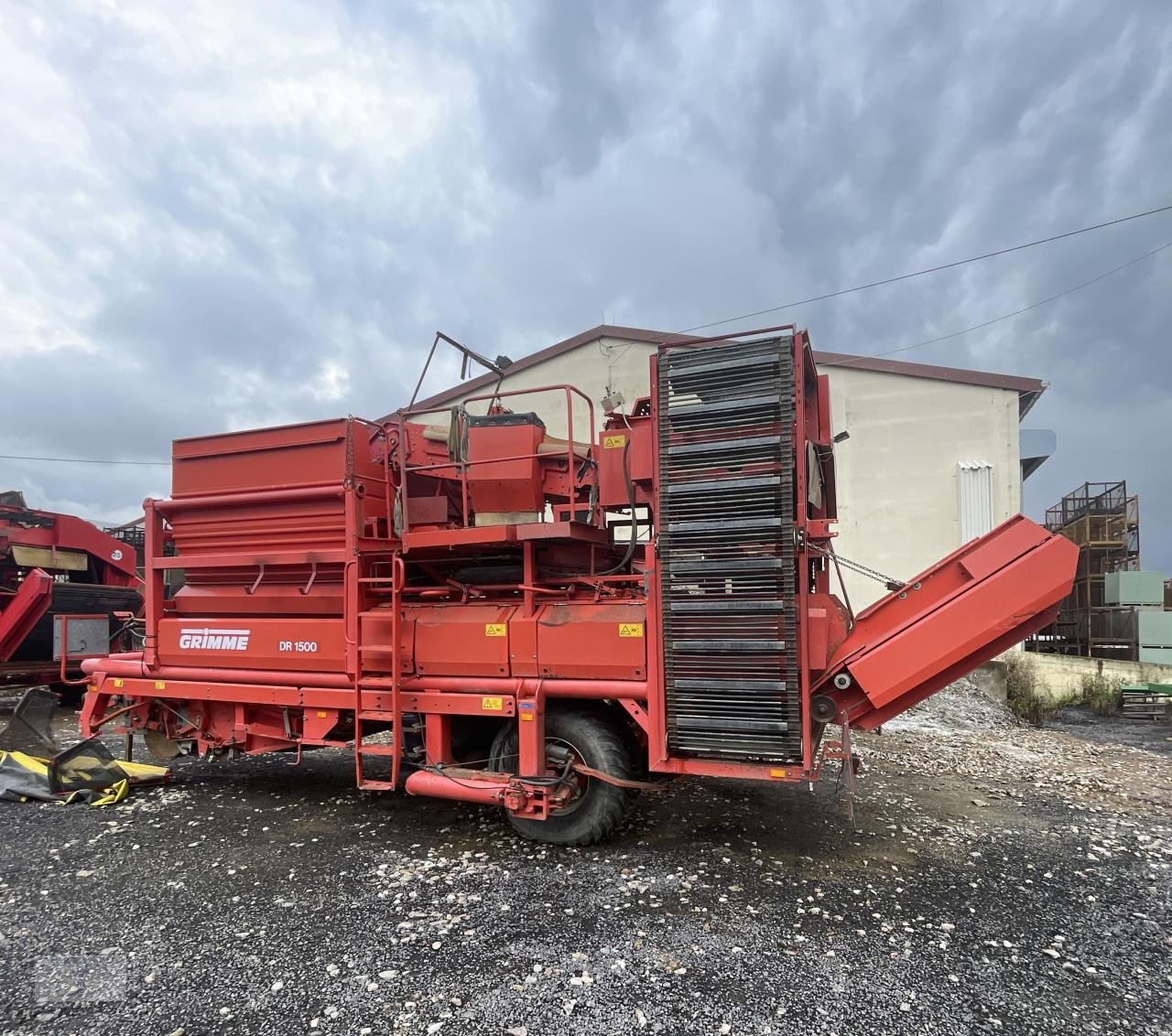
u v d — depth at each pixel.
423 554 5.39
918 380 12.02
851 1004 2.84
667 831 4.95
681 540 4.29
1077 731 9.48
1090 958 3.21
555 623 4.75
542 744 4.68
